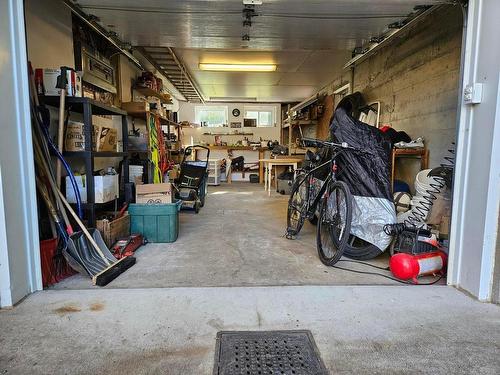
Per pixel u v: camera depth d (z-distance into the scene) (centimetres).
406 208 283
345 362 126
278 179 655
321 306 170
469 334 145
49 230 216
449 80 282
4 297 164
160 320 155
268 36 318
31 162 180
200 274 218
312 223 378
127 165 326
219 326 150
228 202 538
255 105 977
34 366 122
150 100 489
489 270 175
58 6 270
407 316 160
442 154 292
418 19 266
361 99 444
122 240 265
